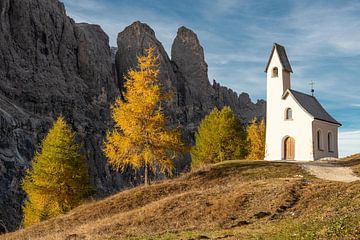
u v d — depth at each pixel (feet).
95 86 564.71
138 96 124.88
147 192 114.32
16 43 501.97
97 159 485.56
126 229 82.23
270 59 196.03
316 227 57.62
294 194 91.15
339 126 201.05
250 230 69.67
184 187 118.93
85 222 99.60
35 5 533.55
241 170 131.44
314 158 180.04
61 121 155.94
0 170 330.34
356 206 74.13
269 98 194.49
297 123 185.26
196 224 81.87
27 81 481.05
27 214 152.35
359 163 143.13
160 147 123.65
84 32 593.42
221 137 192.95
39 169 147.64
